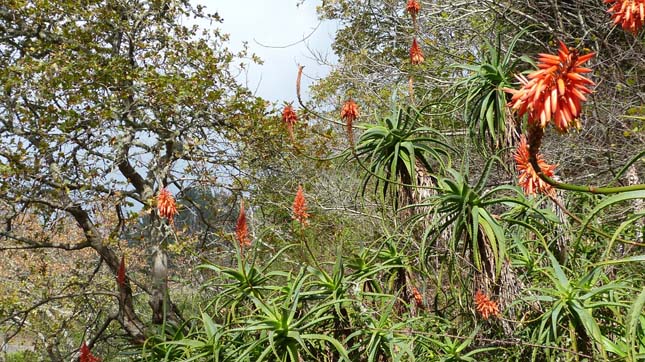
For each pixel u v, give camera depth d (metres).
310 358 3.03
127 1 7.81
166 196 3.28
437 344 2.82
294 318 3.06
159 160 7.67
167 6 8.09
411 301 3.14
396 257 3.18
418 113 3.08
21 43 7.62
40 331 9.92
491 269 2.79
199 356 2.89
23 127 7.00
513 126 3.17
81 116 6.88
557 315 2.26
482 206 2.67
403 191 3.28
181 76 7.59
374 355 2.73
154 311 7.80
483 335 3.04
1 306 8.55
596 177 5.26
